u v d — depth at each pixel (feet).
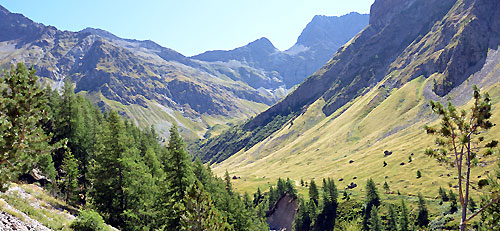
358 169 613.93
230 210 203.31
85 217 83.66
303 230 408.46
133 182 132.67
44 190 128.26
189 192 96.37
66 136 195.31
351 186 528.22
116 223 130.00
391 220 339.98
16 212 63.82
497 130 462.19
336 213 407.85
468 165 62.23
